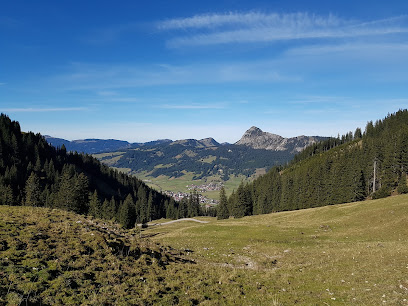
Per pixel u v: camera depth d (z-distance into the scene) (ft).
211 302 54.19
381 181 327.06
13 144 552.82
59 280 52.80
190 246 129.80
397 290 52.80
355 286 58.90
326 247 113.29
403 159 296.92
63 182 370.94
